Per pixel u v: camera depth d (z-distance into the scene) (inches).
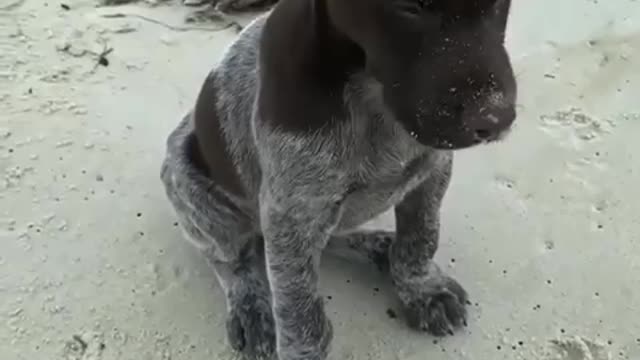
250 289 24.8
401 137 19.2
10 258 26.6
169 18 34.0
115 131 30.2
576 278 25.8
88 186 28.6
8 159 29.2
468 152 28.9
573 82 31.1
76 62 32.4
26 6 34.3
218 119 22.2
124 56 32.6
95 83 31.7
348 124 18.8
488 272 26.0
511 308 25.1
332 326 23.9
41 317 25.3
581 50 32.2
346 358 24.1
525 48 32.4
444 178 22.3
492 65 15.4
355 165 19.5
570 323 24.8
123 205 28.1
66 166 29.1
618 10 33.7
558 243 26.6
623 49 32.1
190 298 25.7
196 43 33.2
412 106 15.9
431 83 15.5
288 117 18.8
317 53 17.8
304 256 21.0
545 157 28.8
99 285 26.1
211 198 24.1
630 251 26.4
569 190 27.9
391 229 26.9
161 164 29.2
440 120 15.7
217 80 22.2
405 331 24.7
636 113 30.1
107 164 29.3
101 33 33.4
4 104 30.9
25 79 31.7
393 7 15.4
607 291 25.5
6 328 25.0
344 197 20.3
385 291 25.6
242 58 21.4
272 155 19.6
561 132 29.5
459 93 15.4
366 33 16.2
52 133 30.0
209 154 23.2
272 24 18.9
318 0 17.2
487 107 15.4
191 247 26.9
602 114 30.1
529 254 26.4
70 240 27.2
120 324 25.1
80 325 25.1
